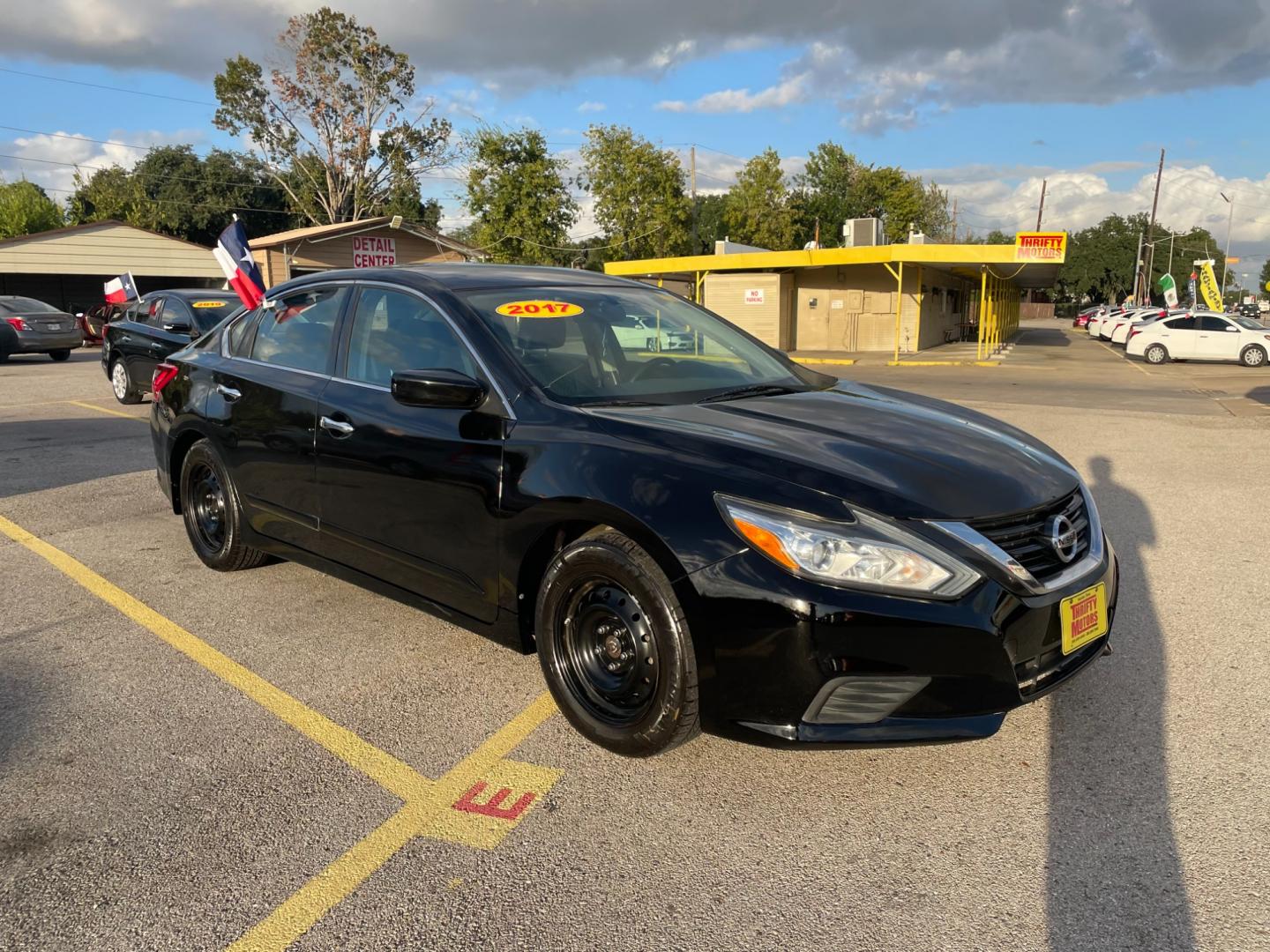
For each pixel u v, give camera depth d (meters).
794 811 2.64
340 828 2.57
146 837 2.51
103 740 3.05
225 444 4.36
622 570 2.70
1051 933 2.12
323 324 4.06
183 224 54.81
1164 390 16.27
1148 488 7.03
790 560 2.46
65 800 2.69
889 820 2.59
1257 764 2.85
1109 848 2.44
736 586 2.49
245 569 4.80
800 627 2.43
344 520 3.71
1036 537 2.70
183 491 4.84
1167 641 3.87
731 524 2.54
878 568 2.42
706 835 2.53
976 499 2.63
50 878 2.33
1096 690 3.39
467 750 3.00
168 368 4.95
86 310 30.70
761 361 4.00
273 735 3.09
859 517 2.48
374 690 3.44
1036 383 17.98
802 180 71.81
